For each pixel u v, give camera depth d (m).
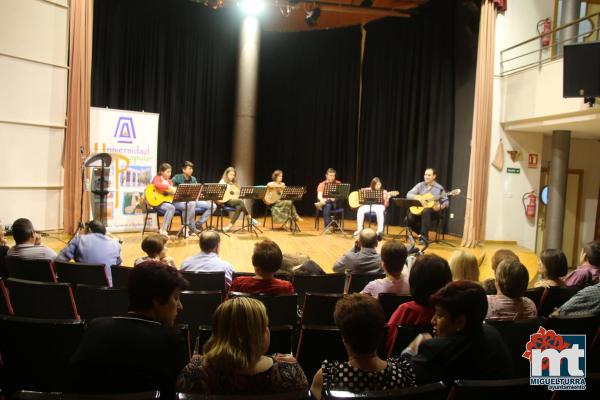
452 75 9.62
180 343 1.71
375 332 1.58
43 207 7.13
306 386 1.61
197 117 10.74
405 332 2.19
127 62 9.63
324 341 2.19
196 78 10.68
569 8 8.35
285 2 9.77
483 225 8.58
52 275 3.42
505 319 2.60
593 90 6.08
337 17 11.46
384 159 10.95
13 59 6.68
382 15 10.16
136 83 9.86
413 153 10.37
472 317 1.79
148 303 1.77
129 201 7.76
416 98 10.25
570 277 3.58
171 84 10.28
